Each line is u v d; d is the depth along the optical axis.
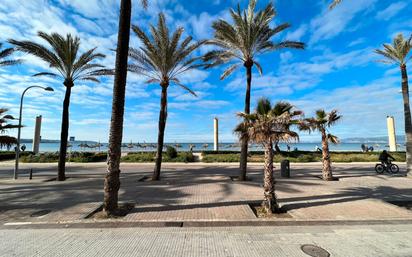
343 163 24.98
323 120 13.66
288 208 7.66
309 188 11.04
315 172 17.62
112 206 7.04
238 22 13.01
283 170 15.12
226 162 25.97
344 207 7.75
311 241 5.14
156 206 7.82
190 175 15.97
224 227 6.04
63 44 14.23
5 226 6.10
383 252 4.61
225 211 7.25
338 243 5.04
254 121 7.74
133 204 8.07
